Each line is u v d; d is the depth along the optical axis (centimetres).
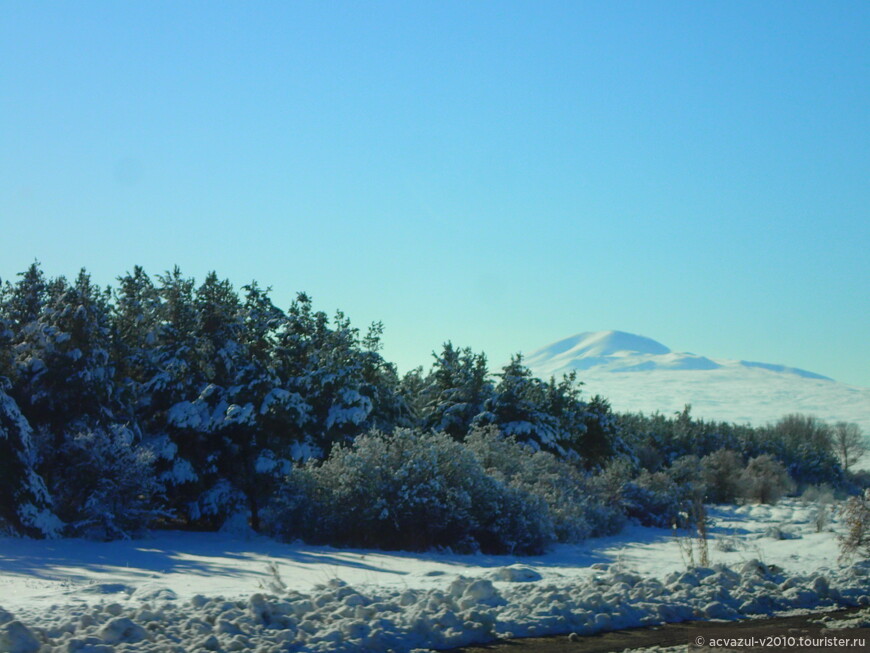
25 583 1594
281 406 3750
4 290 3947
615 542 3556
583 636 1209
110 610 1147
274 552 2577
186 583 1712
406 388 5112
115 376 3738
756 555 2619
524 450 4397
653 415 10288
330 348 4359
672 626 1298
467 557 2694
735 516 5216
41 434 3159
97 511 2909
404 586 1571
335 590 1366
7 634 962
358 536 2955
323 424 4075
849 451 15650
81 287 3591
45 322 3494
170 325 4003
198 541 2970
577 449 6084
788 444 11012
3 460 2720
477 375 5600
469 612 1224
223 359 3900
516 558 2744
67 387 3316
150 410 3869
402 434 3084
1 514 2702
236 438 3781
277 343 4294
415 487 2878
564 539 3341
